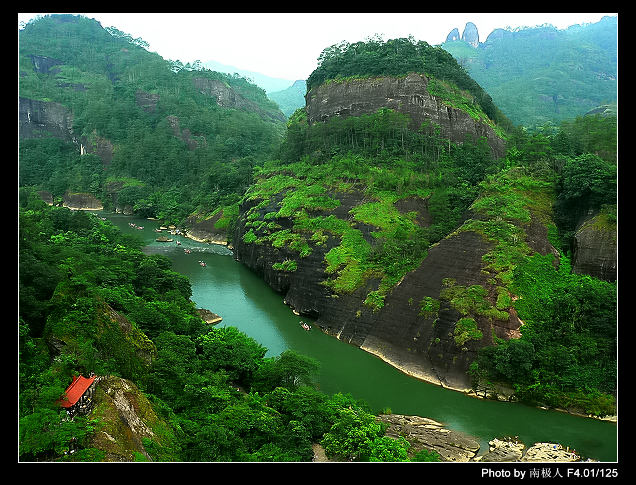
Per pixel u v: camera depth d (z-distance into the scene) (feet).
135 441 85.81
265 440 104.99
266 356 168.66
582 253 168.25
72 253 175.42
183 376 120.16
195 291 246.47
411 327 168.25
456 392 145.18
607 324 145.07
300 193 268.41
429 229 216.74
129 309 143.84
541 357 141.59
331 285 204.13
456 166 269.44
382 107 316.40
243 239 285.43
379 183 252.21
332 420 116.16
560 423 127.44
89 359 102.37
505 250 171.94
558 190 198.39
